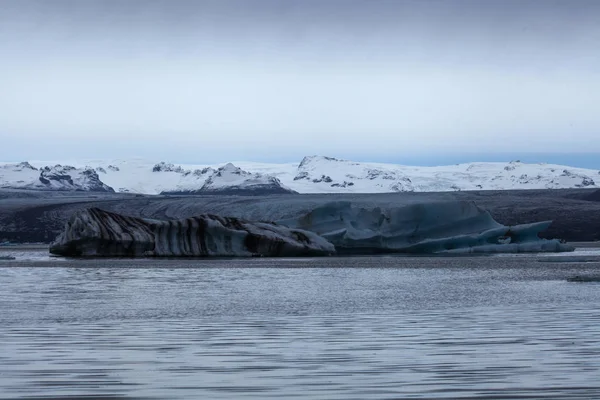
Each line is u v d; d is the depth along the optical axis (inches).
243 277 2411.4
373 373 852.0
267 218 5511.8
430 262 3223.4
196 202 7450.8
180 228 3811.5
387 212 4301.2
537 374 837.8
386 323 1272.1
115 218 3882.9
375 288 1973.4
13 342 1085.8
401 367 885.2
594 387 769.6
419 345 1039.6
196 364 911.7
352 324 1263.5
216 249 3786.9
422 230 4215.1
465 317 1339.8
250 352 993.5
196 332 1179.3
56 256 3961.6
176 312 1459.2
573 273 2477.9
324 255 3885.3
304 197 6673.2
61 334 1165.1
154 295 1813.5
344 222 4222.4
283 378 828.6
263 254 3804.1
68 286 2082.9
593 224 6983.3
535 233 4488.2
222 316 1387.8
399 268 2819.9
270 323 1283.2
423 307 1513.3
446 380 811.4
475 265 2979.8
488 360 922.7
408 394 747.4
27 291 1934.1
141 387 786.8
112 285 2116.1
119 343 1073.5
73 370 876.0
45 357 959.6
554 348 1003.3
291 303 1611.7
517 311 1417.3
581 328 1182.9
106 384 801.6
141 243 3784.5
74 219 3890.3
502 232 4308.6
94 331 1195.9
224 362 923.4
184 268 2861.7
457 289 1905.8
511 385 783.1
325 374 848.3
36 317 1385.3
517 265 2972.4
